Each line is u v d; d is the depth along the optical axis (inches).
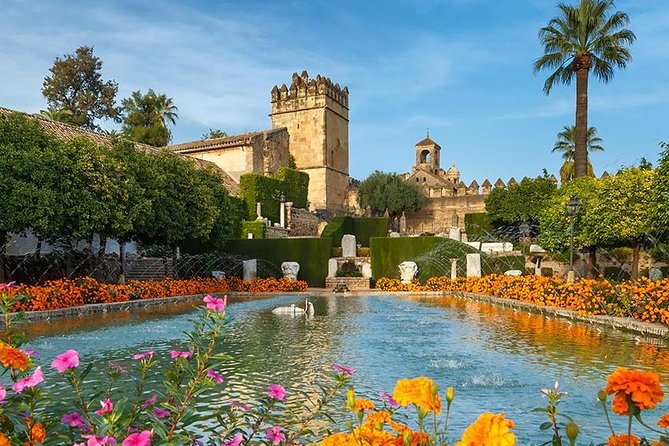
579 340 422.6
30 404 102.1
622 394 81.8
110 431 93.8
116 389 238.5
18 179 662.5
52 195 679.1
